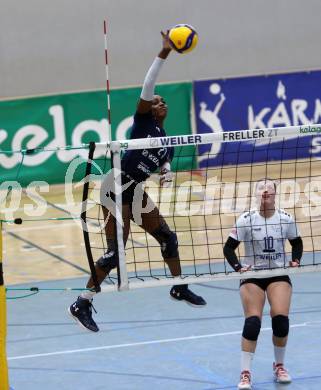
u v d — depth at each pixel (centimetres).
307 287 2595
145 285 1688
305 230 3192
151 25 4888
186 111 4784
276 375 1766
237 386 1730
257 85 4888
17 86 4738
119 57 4859
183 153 4525
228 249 1755
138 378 1817
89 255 1686
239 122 4875
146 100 1681
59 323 2303
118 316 2362
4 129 4416
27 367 1927
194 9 4962
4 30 4694
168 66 4953
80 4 4784
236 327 2189
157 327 2227
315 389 1700
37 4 4728
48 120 4503
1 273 1502
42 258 3053
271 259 1758
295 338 2067
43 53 4759
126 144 1642
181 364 1900
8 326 2291
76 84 4816
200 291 2611
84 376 1848
